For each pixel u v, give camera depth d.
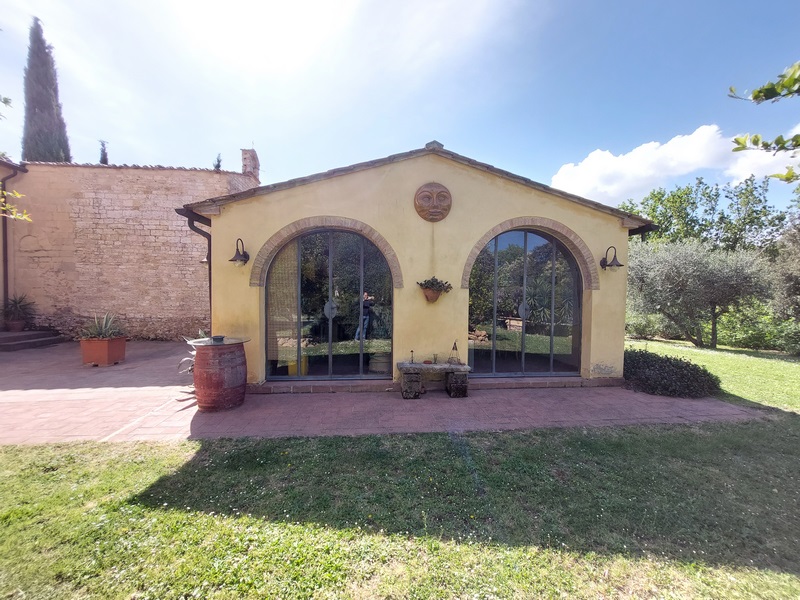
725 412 5.47
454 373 6.05
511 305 7.08
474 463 3.75
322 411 5.33
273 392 6.18
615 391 6.55
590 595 2.11
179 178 12.56
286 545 2.49
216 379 5.23
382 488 3.26
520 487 3.29
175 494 3.11
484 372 7.00
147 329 12.64
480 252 6.71
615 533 2.67
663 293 14.25
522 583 2.19
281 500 3.04
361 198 6.32
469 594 2.10
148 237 12.55
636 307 15.41
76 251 12.37
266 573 2.24
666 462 3.82
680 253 13.96
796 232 13.49
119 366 8.51
